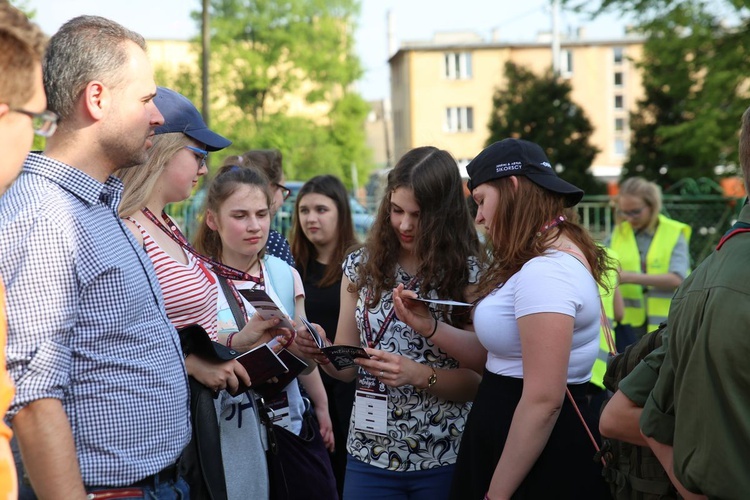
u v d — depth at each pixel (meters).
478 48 53.53
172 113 3.15
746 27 15.59
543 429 2.63
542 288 2.66
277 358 2.97
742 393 1.86
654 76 17.28
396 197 3.19
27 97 1.70
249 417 3.12
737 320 1.84
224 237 3.77
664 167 28.89
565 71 57.00
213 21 41.19
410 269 3.31
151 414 2.27
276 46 41.81
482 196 2.89
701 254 13.27
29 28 1.71
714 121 16.38
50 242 2.03
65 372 2.04
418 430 3.24
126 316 2.21
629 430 2.29
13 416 1.96
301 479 3.51
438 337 3.12
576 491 2.69
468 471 2.89
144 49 2.37
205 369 2.76
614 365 2.67
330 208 5.02
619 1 15.99
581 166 32.22
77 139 2.23
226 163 4.82
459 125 53.84
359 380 3.38
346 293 3.51
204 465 2.67
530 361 2.66
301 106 46.56
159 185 3.14
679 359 1.99
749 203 2.00
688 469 1.95
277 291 3.95
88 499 2.16
